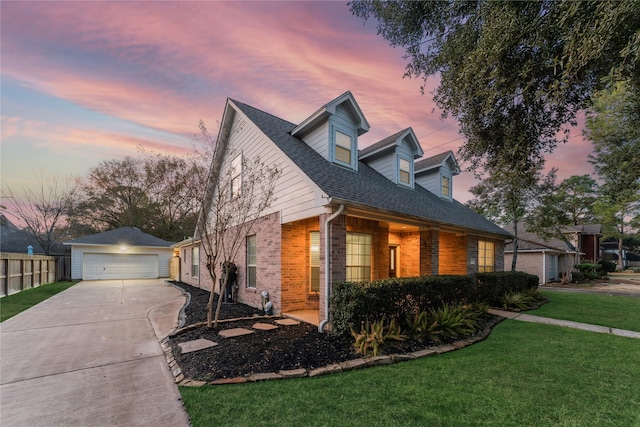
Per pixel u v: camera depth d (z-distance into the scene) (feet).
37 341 18.78
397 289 19.40
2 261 37.81
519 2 11.43
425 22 16.51
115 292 42.42
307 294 26.71
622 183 36.99
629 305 33.40
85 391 12.00
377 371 13.51
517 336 20.11
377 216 23.44
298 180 23.11
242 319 22.71
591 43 9.33
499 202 51.80
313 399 10.84
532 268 65.82
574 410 10.28
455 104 16.15
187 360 14.82
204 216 23.11
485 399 10.95
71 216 81.10
